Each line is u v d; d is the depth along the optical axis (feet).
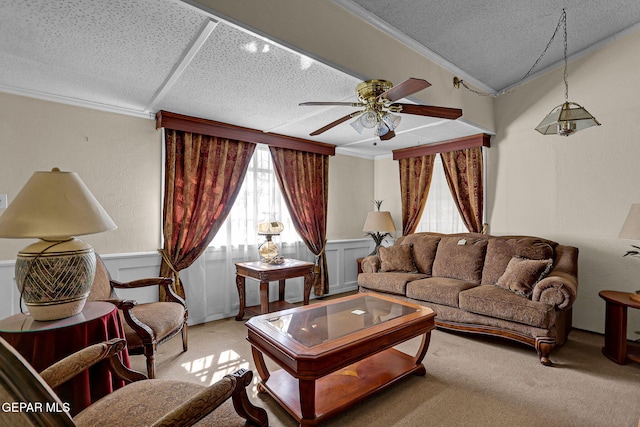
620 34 10.14
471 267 11.46
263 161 13.10
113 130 9.83
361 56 7.76
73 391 4.83
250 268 11.04
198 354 8.81
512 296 9.09
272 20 6.05
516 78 12.25
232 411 3.91
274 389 6.59
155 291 10.36
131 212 10.11
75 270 5.31
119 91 8.61
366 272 13.34
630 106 10.05
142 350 6.77
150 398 4.04
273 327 6.65
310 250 14.21
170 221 10.52
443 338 10.09
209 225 11.28
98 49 6.40
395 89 6.30
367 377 7.00
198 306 11.31
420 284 10.98
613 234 10.32
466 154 13.62
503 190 12.89
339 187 15.93
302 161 13.98
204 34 5.86
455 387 7.14
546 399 6.64
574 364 8.24
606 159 10.48
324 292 14.57
